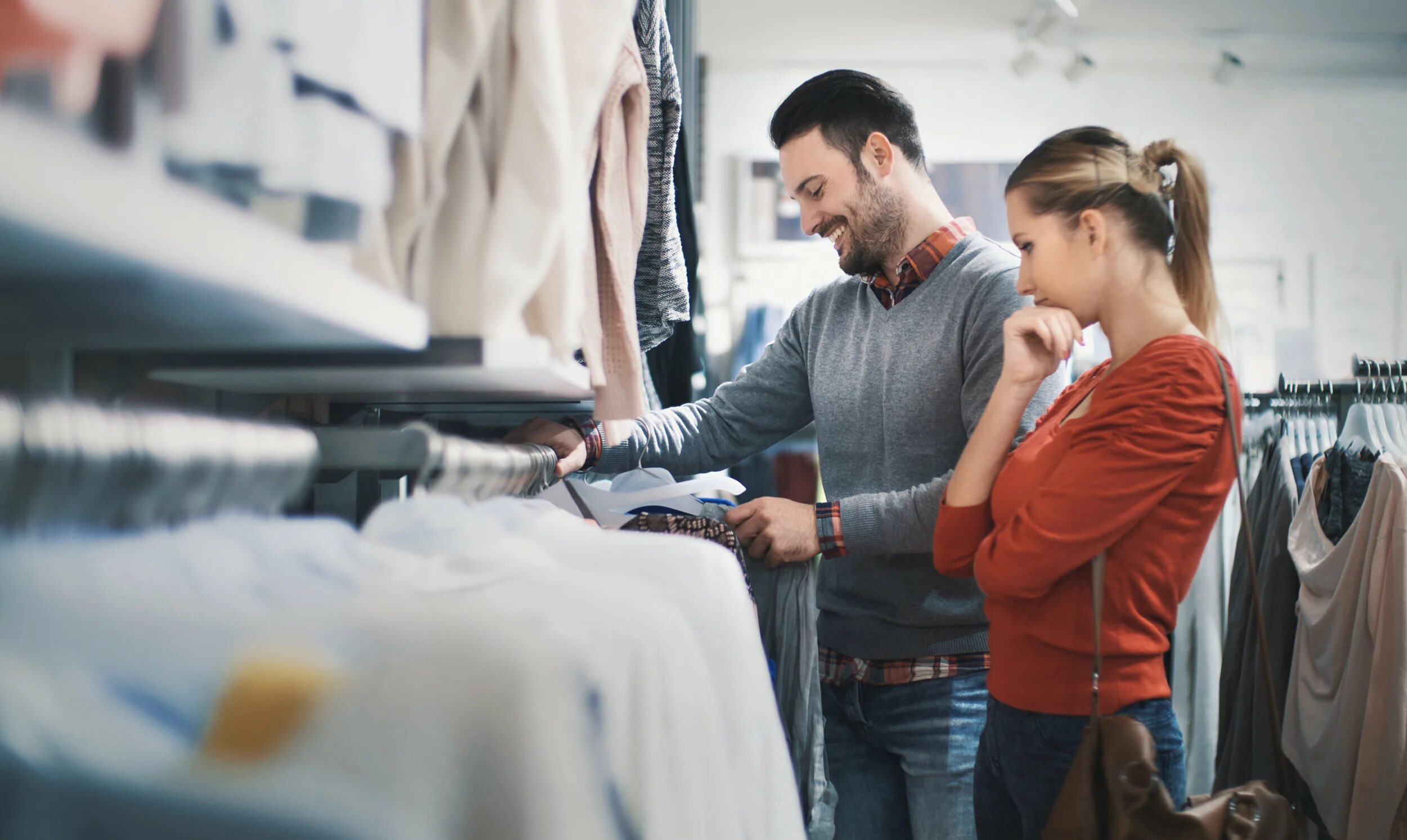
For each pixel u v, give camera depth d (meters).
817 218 1.62
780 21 3.93
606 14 0.75
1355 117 4.33
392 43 0.52
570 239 0.72
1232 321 4.28
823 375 1.69
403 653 0.38
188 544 0.40
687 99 1.92
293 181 0.43
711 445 1.76
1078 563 1.09
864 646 1.54
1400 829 2.17
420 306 0.63
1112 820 0.95
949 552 1.28
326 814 0.36
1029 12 3.84
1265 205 4.32
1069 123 4.32
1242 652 2.69
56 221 0.22
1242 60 4.23
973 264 1.52
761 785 0.80
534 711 0.38
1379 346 4.27
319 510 0.94
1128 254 1.18
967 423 1.47
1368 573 2.25
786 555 1.38
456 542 0.58
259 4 0.39
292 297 0.35
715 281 4.23
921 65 4.34
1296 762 2.46
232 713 0.35
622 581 0.70
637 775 0.50
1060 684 1.13
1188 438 1.07
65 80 0.28
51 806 0.32
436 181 0.62
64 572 0.35
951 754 1.48
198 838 0.34
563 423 1.36
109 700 0.34
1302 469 2.67
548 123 0.65
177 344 0.52
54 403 0.37
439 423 1.38
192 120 0.35
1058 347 1.20
